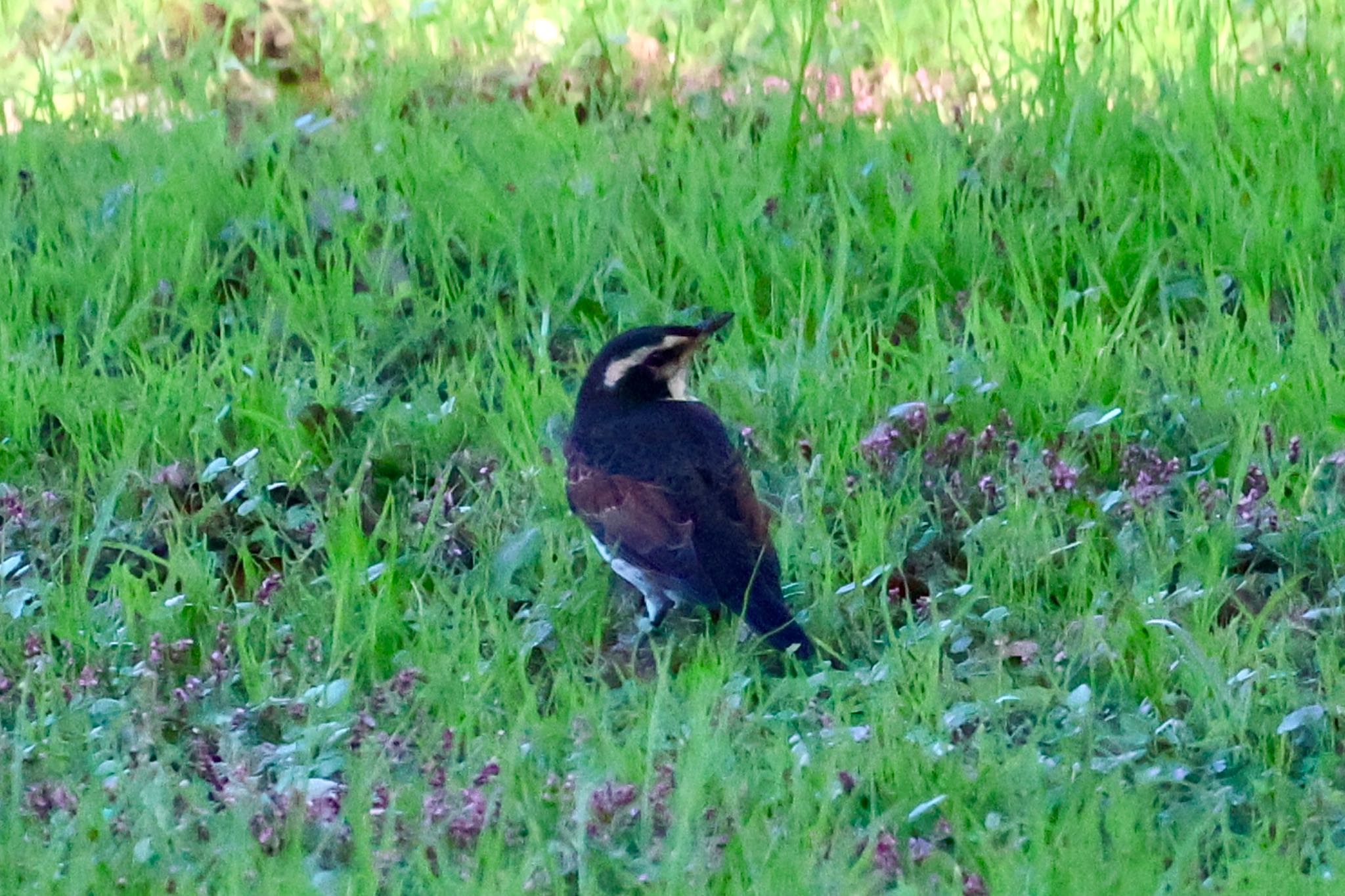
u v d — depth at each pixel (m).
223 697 10.25
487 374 13.59
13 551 11.79
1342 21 17.42
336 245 14.52
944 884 8.59
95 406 13.00
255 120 17.16
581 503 10.92
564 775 9.63
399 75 17.95
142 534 11.98
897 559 11.36
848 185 15.18
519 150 15.94
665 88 17.48
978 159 15.34
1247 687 9.89
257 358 13.38
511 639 10.70
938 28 18.52
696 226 14.73
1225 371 12.90
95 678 10.33
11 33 19.77
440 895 8.44
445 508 12.05
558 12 19.73
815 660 10.60
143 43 19.50
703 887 8.55
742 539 10.56
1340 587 11.01
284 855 8.84
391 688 10.17
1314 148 15.02
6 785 9.43
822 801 9.09
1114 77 16.53
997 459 12.29
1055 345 13.36
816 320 13.89
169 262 14.59
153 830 8.95
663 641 11.00
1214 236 14.30
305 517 12.08
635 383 11.10
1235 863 8.61
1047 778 9.40
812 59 17.67
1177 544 11.45
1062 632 10.80
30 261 14.60
